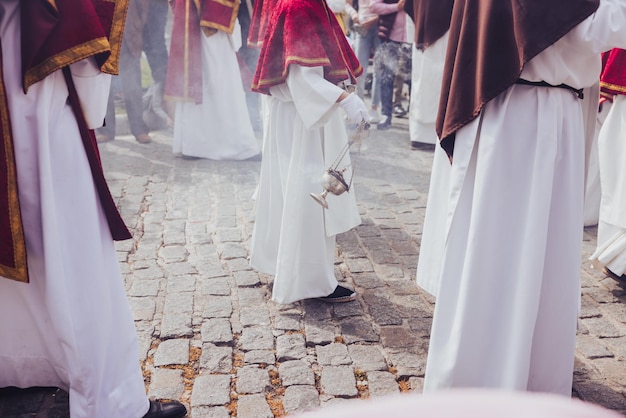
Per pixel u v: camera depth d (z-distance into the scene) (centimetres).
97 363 227
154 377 282
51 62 198
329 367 290
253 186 556
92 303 223
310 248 328
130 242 430
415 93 659
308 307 342
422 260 270
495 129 221
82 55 200
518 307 223
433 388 239
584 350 305
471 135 227
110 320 232
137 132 703
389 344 308
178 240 435
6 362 243
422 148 676
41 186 210
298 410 260
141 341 309
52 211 211
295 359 296
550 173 218
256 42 344
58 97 213
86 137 219
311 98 295
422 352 302
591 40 203
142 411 244
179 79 610
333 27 307
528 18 203
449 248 236
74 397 226
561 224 228
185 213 488
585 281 378
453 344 231
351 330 320
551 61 213
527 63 215
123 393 238
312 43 290
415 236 446
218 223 466
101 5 210
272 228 345
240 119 631
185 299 350
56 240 213
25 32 198
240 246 423
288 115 324
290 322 327
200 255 411
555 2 201
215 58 610
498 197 222
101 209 229
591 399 269
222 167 613
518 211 224
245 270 386
